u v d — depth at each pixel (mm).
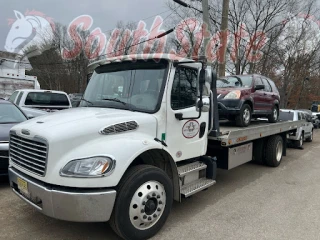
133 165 3701
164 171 3951
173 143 3984
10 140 3801
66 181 2936
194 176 4434
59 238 3539
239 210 4641
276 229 3977
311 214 4535
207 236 3711
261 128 6586
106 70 4344
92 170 2969
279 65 29203
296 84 33906
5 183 5535
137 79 3986
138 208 3316
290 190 5812
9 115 6473
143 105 3828
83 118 3404
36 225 3852
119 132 3354
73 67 30094
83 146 3104
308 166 8344
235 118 7141
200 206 4777
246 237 3719
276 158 7852
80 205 2936
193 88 4234
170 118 3891
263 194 5512
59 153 3016
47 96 11328
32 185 3150
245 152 6137
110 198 3055
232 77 8391
